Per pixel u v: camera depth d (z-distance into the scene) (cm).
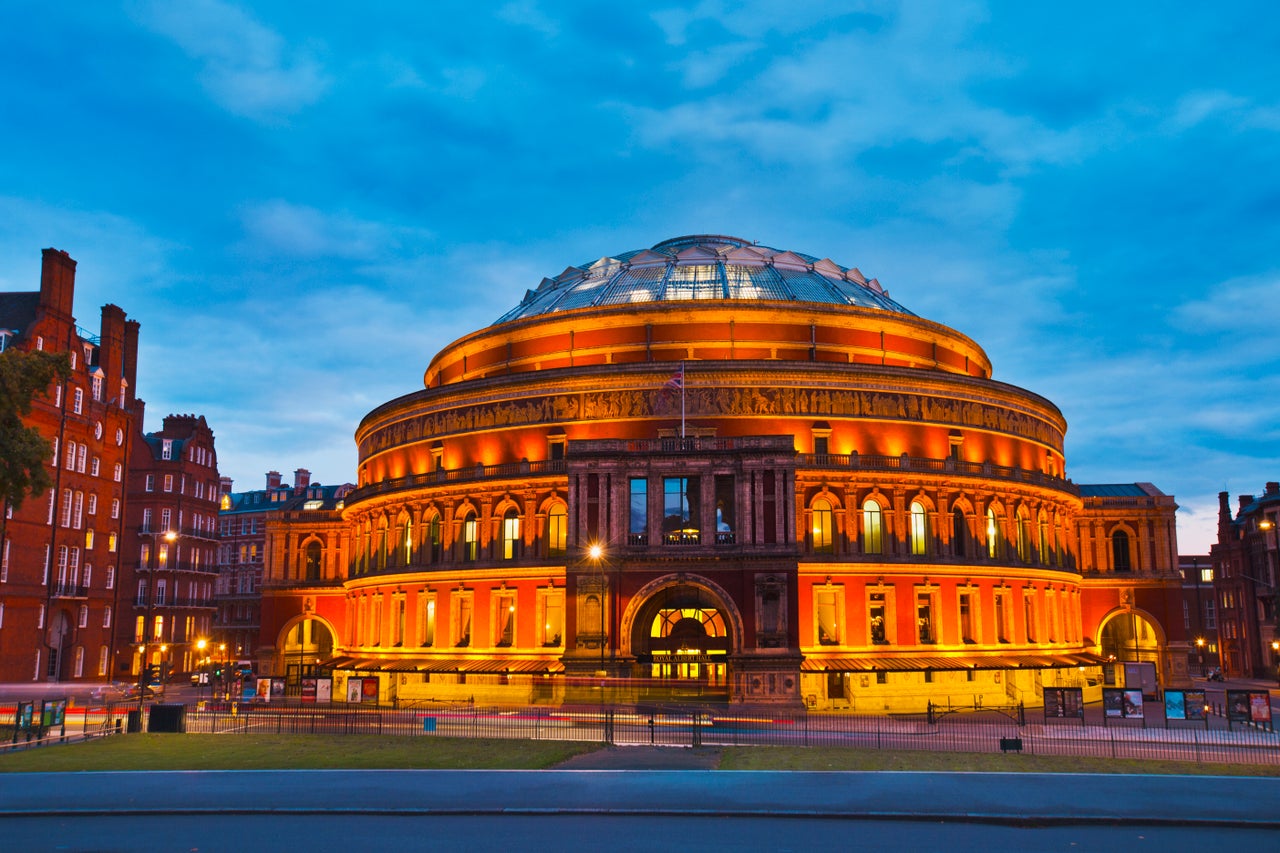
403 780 3553
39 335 9156
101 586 10038
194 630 11850
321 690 6619
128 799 3198
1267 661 11938
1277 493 12169
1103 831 2862
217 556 12500
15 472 5097
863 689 6875
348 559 9856
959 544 7631
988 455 7931
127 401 10912
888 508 7344
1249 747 4525
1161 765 3962
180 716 5116
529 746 4469
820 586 7125
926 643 7325
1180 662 9512
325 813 3036
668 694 6312
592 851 2580
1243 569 12400
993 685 7369
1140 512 9788
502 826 2878
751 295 8331
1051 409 8750
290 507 14675
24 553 8919
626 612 6384
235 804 3125
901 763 3978
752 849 2612
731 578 6366
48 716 4744
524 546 7400
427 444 8212
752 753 4250
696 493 6538
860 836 2772
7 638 8688
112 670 10119
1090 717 6462
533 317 8288
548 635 7225
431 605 7881
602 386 7456
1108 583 9669
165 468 11719
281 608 9988
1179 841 2752
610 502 6519
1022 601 7938
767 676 6181
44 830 2830
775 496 6425
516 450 7644
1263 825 2911
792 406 7350
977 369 9181
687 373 7362
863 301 8788
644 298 8325
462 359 8888
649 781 3534
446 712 6147
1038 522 8288
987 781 3556
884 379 7556
